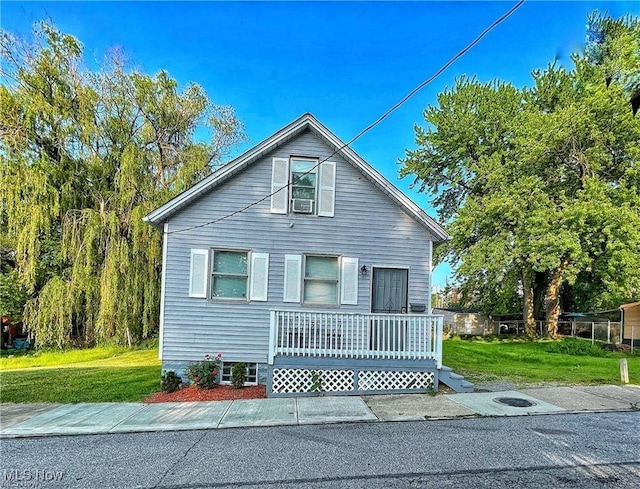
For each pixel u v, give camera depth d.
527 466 4.70
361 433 6.09
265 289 10.09
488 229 21.89
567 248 17.86
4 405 8.14
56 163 16.53
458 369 11.60
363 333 8.98
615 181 19.48
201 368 9.40
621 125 18.08
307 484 4.33
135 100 18.14
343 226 10.43
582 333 22.56
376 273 10.46
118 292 15.16
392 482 4.33
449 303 43.84
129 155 16.47
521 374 10.68
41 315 15.15
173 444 5.75
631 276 18.00
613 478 4.36
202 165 18.48
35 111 15.89
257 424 6.65
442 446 5.42
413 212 10.44
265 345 9.92
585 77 20.64
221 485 4.37
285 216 10.31
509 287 25.41
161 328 9.74
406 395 8.47
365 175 10.48
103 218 15.80
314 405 7.82
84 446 5.72
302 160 10.52
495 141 23.55
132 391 9.14
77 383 9.91
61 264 16.38
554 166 20.36
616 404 7.55
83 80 17.31
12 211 15.00
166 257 9.91
